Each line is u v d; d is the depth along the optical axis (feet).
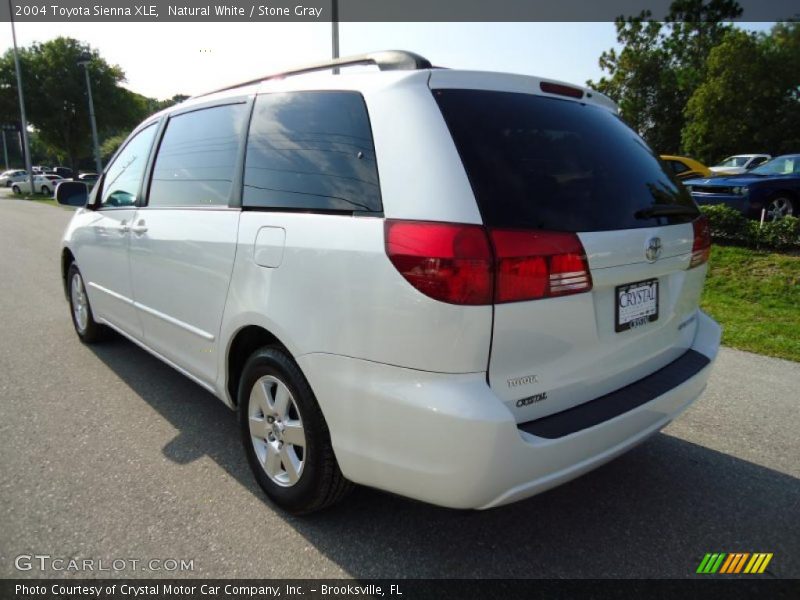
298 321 7.29
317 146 7.61
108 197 13.46
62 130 146.92
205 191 9.61
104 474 9.36
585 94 8.55
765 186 31.35
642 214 7.52
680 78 107.24
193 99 10.90
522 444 6.13
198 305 9.52
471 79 7.10
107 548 7.61
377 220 6.57
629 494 9.14
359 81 7.43
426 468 6.27
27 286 23.57
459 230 5.98
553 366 6.65
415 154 6.48
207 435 10.75
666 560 7.60
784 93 94.07
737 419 11.77
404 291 6.18
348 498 8.85
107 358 14.80
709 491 9.22
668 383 7.97
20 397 12.30
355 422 6.78
